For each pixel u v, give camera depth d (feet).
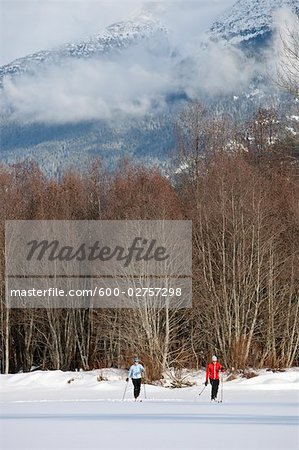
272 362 162.50
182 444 56.80
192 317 168.96
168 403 104.78
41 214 193.88
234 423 72.64
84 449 54.44
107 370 159.33
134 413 86.53
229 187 187.93
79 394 128.16
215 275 181.47
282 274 173.58
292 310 173.06
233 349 159.43
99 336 182.80
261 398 112.57
